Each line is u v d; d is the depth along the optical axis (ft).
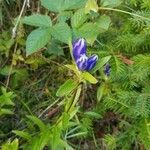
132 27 1.32
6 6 1.40
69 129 1.20
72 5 1.17
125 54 1.27
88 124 1.21
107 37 1.34
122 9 1.39
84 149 1.27
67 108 1.06
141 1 1.34
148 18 1.25
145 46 1.26
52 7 1.17
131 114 1.13
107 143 1.19
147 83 1.17
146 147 1.09
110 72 1.17
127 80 1.18
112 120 1.29
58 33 1.11
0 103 1.15
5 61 1.37
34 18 1.13
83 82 1.07
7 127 1.29
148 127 1.10
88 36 1.14
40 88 1.36
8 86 1.36
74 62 1.01
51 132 1.04
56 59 1.38
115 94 1.18
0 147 1.11
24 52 1.36
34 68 1.37
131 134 1.15
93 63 1.01
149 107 1.10
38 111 1.29
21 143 1.20
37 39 1.11
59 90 1.03
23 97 1.34
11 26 1.39
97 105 1.26
